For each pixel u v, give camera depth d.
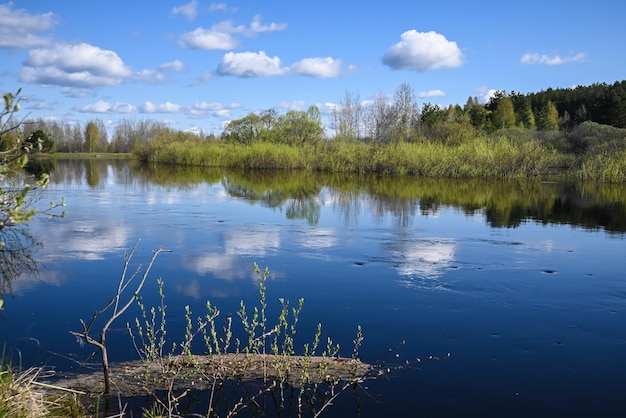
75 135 70.12
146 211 14.53
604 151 27.98
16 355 4.93
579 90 68.69
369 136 40.47
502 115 51.47
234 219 13.20
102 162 45.38
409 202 16.95
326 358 4.98
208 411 3.93
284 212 14.52
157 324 5.84
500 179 26.88
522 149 28.09
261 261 8.78
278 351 5.16
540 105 67.69
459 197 18.50
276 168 35.16
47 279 7.54
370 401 4.27
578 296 7.09
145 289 7.13
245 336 5.55
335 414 4.05
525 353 5.25
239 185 22.92
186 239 10.52
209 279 7.64
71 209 14.80
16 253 9.09
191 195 18.75
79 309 6.30
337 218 13.52
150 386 4.38
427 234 11.38
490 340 5.57
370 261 8.88
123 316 6.08
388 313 6.34
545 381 4.67
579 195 19.44
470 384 4.59
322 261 8.84
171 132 50.22
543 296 7.07
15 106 2.48
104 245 9.84
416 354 5.19
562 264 8.79
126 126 73.44
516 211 15.09
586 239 10.93
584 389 4.54
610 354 5.26
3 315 6.08
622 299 6.98
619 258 9.24
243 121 46.75
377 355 5.15
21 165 2.84
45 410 3.76
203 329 5.67
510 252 9.67
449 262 8.87
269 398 4.27
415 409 4.16
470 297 7.01
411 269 8.38
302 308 6.46
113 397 4.17
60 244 9.88
